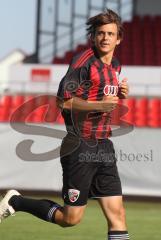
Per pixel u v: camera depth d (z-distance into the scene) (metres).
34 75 52.00
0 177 39.28
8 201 16.81
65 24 63.41
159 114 48.81
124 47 61.88
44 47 63.03
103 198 15.62
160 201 38.19
